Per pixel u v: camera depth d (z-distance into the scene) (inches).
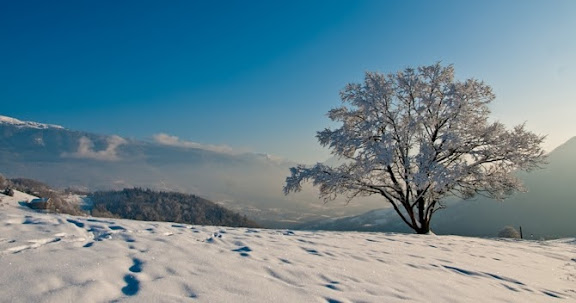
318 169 736.3
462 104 669.9
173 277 163.5
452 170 583.2
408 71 734.5
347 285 183.9
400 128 713.6
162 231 295.4
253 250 251.0
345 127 750.5
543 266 343.3
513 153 625.0
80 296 130.5
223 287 156.1
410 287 195.6
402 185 700.7
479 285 225.3
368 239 396.8
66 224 274.1
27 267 158.2
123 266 175.8
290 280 182.1
